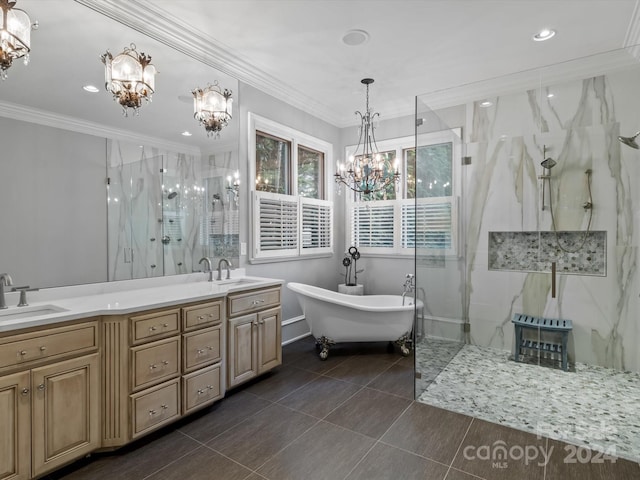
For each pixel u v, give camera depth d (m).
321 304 3.51
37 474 1.67
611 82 2.67
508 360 3.22
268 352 3.04
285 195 4.00
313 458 1.94
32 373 1.66
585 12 2.49
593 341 2.81
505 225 3.27
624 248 2.67
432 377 2.95
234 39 2.86
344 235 4.97
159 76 2.69
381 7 2.43
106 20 2.34
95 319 1.91
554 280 2.99
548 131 3.01
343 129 4.95
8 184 1.96
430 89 3.89
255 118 3.58
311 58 3.19
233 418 2.38
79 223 2.26
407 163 4.50
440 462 1.90
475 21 2.61
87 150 2.29
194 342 2.34
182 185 2.89
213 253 3.17
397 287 4.56
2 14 1.62
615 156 2.68
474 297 3.41
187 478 1.78
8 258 1.96
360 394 2.75
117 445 1.95
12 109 1.97
